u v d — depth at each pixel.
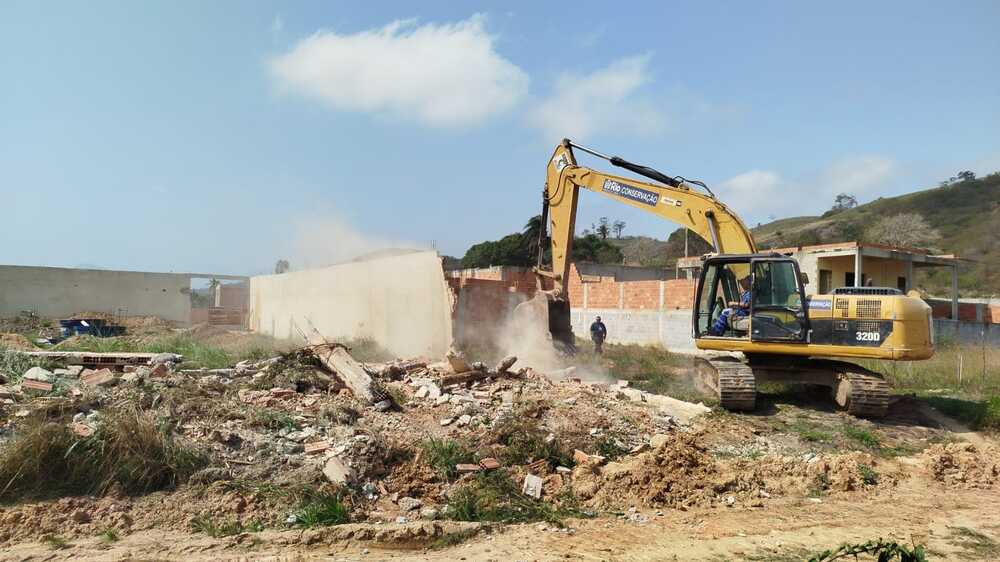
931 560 5.55
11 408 7.73
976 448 9.01
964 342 23.22
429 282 19.48
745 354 12.26
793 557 5.57
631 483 7.21
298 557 5.35
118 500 6.16
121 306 34.38
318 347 10.30
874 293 11.43
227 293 41.59
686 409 10.88
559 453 7.86
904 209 81.31
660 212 13.70
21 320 29.70
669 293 24.84
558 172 16.05
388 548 5.63
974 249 62.06
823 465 8.08
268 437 7.49
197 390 8.54
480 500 6.67
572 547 5.72
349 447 7.21
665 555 5.58
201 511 6.08
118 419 6.79
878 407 10.37
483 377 10.75
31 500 6.09
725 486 7.38
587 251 55.41
